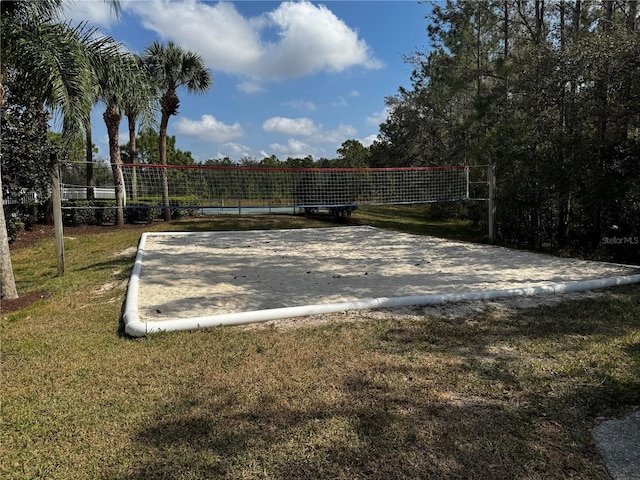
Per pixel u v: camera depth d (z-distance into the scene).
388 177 14.12
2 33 5.46
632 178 7.61
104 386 2.77
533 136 9.13
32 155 10.63
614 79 7.72
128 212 16.02
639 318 4.08
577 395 2.63
